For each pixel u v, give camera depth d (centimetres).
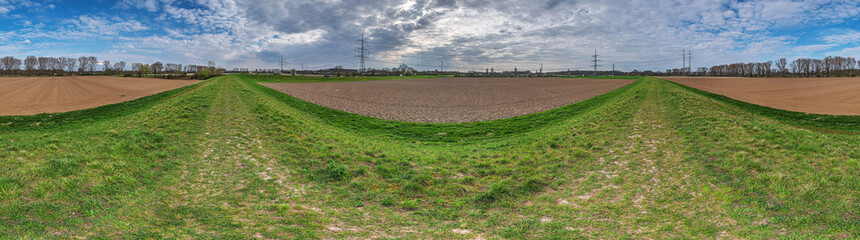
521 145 1641
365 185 1032
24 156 1021
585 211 838
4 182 776
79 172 910
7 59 11850
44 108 2900
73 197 756
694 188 935
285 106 2719
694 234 672
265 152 1318
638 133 1634
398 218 802
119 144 1205
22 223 608
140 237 591
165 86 5506
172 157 1176
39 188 769
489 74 16425
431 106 3638
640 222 754
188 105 2155
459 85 7700
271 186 977
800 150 1169
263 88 4281
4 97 3966
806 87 5684
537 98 4441
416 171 1200
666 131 1622
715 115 1911
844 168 969
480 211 855
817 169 976
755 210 753
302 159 1261
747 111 2723
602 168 1189
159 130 1490
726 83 7469
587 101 3578
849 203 732
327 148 1455
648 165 1177
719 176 995
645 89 3669
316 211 818
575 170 1188
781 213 724
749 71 14288
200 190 919
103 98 3716
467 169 1248
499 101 4175
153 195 845
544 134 1881
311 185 1017
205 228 659
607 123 1925
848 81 6750
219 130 1593
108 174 934
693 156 1207
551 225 747
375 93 5025
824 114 2486
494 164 1316
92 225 637
